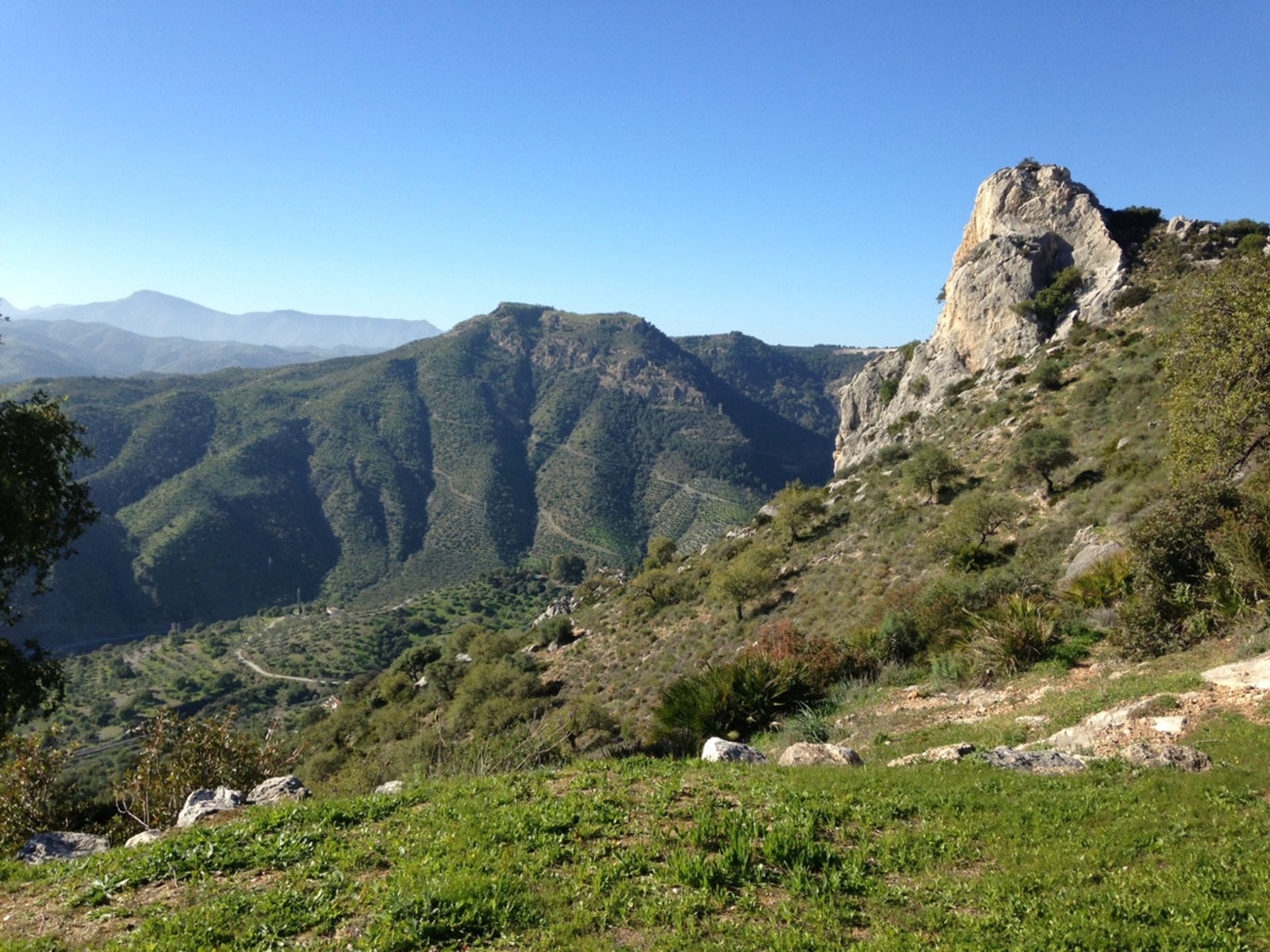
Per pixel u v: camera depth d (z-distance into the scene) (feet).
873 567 123.54
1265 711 27.40
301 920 16.46
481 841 19.86
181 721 49.60
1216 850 17.12
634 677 136.05
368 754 88.38
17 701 49.49
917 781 24.22
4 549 46.11
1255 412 52.39
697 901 16.17
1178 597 40.60
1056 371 172.04
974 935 14.43
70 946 16.48
